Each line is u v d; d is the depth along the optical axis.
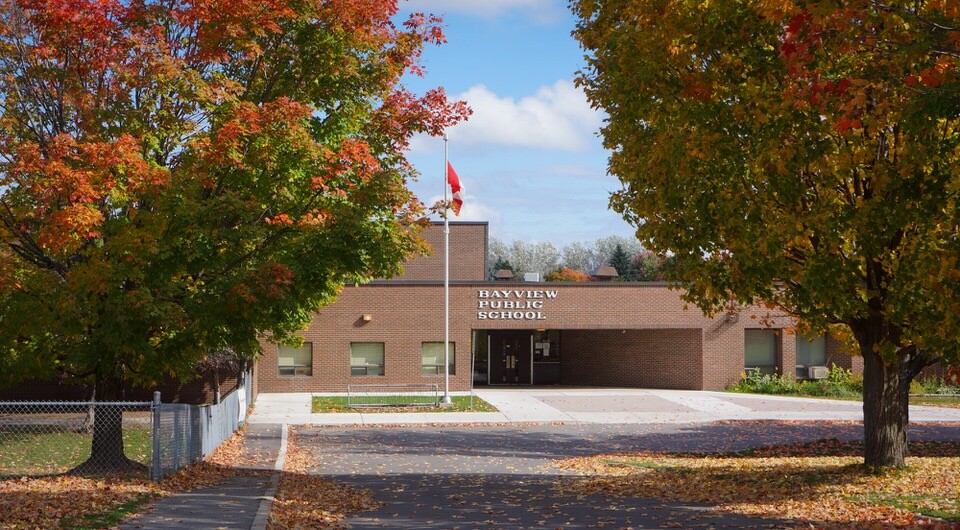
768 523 12.80
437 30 19.77
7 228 16.23
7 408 33.03
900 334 16.30
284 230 17.33
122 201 15.69
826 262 13.91
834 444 24.02
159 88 16.44
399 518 13.56
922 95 10.51
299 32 18.39
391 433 28.92
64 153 15.22
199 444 19.33
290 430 29.56
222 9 16.83
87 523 11.20
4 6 16.47
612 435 28.14
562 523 13.02
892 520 12.74
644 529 12.42
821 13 10.19
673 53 13.77
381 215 18.44
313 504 14.64
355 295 42.56
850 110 10.70
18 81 16.80
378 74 19.34
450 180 38.88
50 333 16.44
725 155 13.94
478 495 16.36
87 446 23.06
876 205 13.57
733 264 14.73
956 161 13.17
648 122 15.85
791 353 43.59
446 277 37.78
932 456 21.66
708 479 17.91
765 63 13.44
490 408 35.53
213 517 12.01
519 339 47.50
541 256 135.12
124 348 15.49
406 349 42.66
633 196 16.48
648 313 43.16
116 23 17.02
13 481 15.34
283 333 25.09
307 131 17.75
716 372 43.41
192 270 16.12
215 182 17.00
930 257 11.93
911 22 10.52
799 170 14.05
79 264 15.74
